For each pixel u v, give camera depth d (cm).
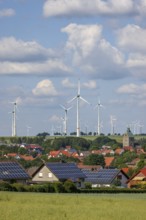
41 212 7788
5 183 16625
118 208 9019
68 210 8325
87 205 9694
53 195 13362
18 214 7338
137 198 13250
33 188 16500
